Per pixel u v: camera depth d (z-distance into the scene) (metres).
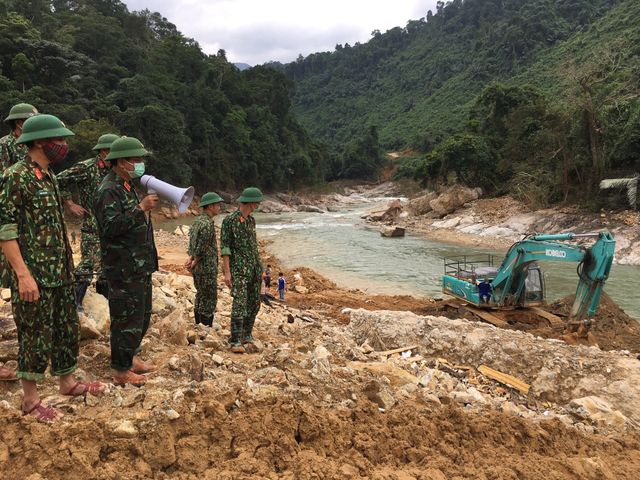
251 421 4.03
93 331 5.48
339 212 62.34
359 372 5.90
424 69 166.38
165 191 4.64
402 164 107.94
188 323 7.00
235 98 83.31
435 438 4.68
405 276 23.77
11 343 4.71
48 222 3.76
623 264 25.89
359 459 4.08
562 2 122.94
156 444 3.62
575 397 7.54
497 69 128.25
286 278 21.64
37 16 62.88
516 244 14.01
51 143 3.76
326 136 163.50
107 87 59.06
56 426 3.57
